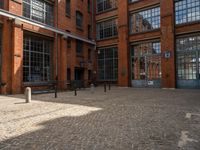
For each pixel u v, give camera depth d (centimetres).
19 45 1811
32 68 2019
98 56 3083
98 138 548
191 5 2175
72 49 2552
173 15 2262
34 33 2022
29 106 1066
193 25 2144
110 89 2325
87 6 2981
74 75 2580
